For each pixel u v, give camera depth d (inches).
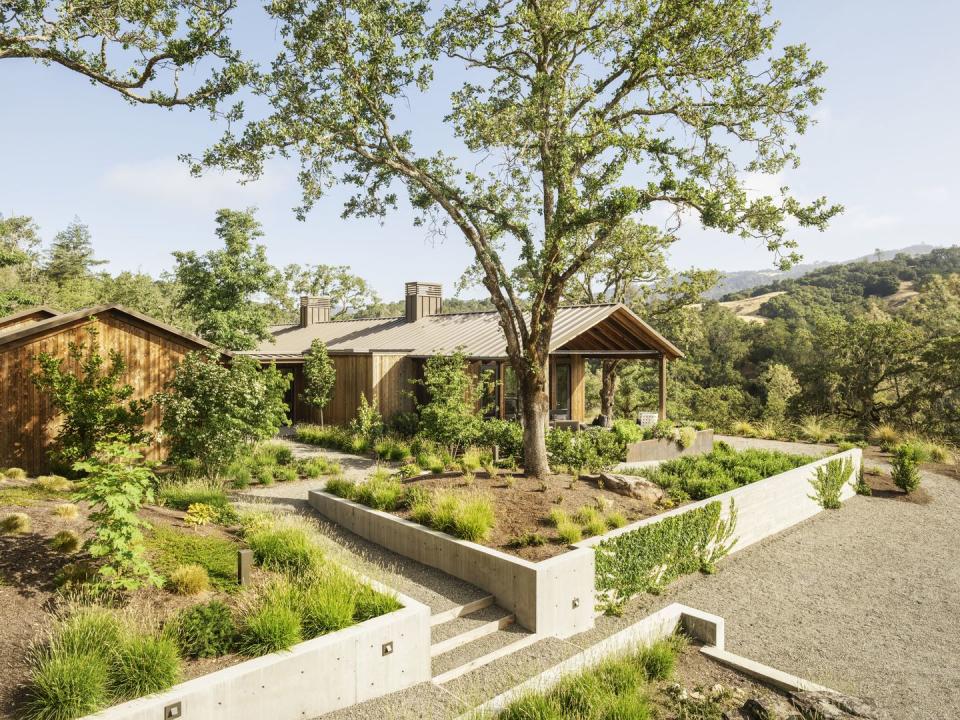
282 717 205.5
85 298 1659.7
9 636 200.1
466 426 663.8
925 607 374.0
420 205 531.8
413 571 356.8
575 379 893.8
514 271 506.6
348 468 611.2
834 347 1341.0
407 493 423.2
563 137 440.5
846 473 629.9
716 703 230.5
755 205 416.5
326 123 441.4
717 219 406.6
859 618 357.4
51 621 210.5
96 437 478.6
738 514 471.8
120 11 444.1
